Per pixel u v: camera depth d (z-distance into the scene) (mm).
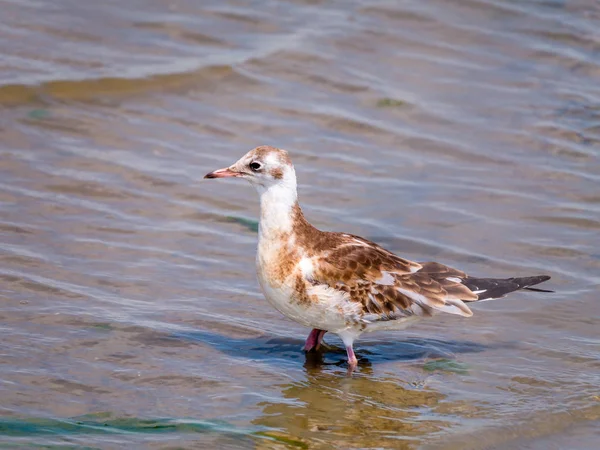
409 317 12922
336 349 13562
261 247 12797
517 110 20375
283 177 12633
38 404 11375
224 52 21297
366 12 22984
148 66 20578
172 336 13234
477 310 14555
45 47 20750
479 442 11281
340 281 12656
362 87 20781
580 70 21734
